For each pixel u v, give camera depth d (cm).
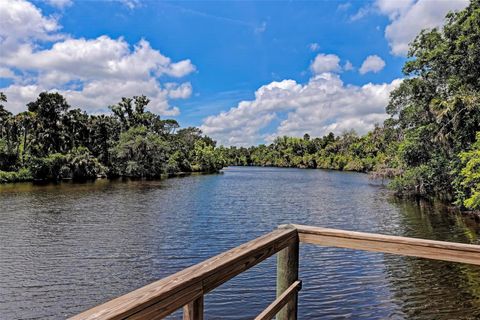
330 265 859
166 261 945
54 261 939
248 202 2166
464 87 1545
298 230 203
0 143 3731
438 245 178
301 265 859
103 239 1180
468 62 1486
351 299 657
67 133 4500
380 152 5234
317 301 648
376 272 806
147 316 98
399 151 2134
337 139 7719
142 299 97
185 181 3912
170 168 5394
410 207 1827
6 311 650
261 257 165
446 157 1727
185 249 1061
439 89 1769
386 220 1496
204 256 992
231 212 1777
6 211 1736
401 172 2481
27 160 3766
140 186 3203
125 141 4694
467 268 815
